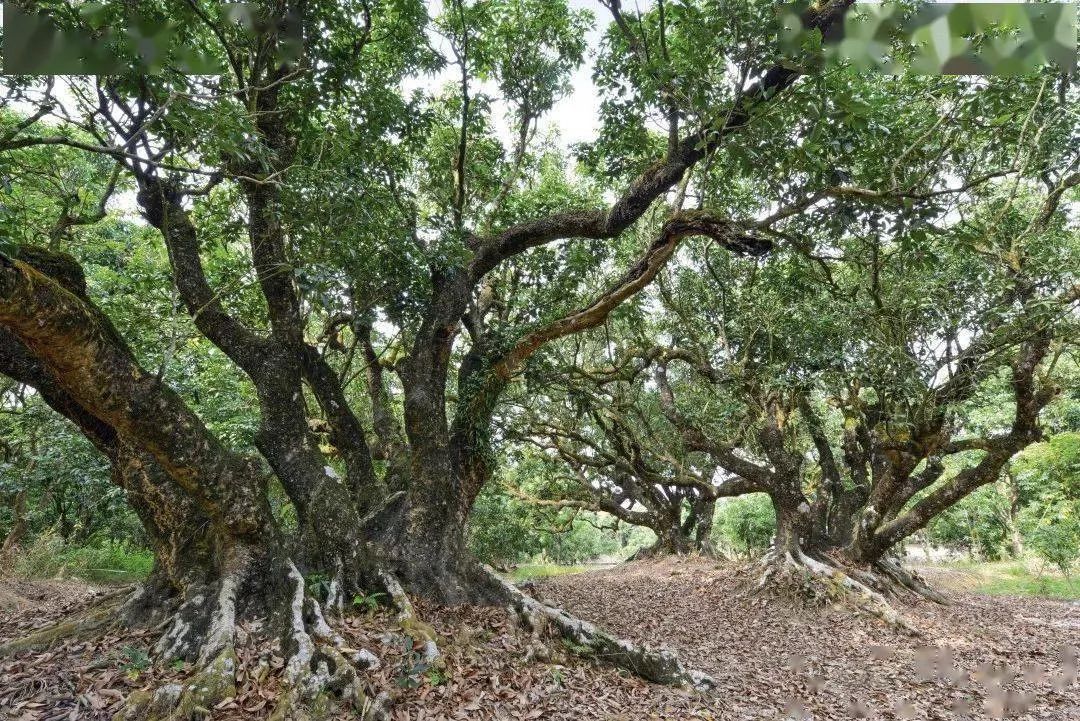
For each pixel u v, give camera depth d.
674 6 6.71
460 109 12.08
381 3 9.85
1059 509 19.42
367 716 5.05
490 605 8.16
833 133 6.99
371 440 14.85
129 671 5.62
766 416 15.47
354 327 10.12
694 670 7.82
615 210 8.59
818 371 13.09
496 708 5.61
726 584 15.63
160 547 7.34
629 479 22.38
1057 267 10.07
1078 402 20.36
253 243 8.19
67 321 5.29
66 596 11.09
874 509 14.45
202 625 6.30
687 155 7.99
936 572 22.86
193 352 14.05
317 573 7.34
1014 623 13.00
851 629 12.05
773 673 8.91
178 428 6.40
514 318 13.41
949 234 8.27
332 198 7.59
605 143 10.53
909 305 12.05
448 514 8.84
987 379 13.95
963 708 7.58
